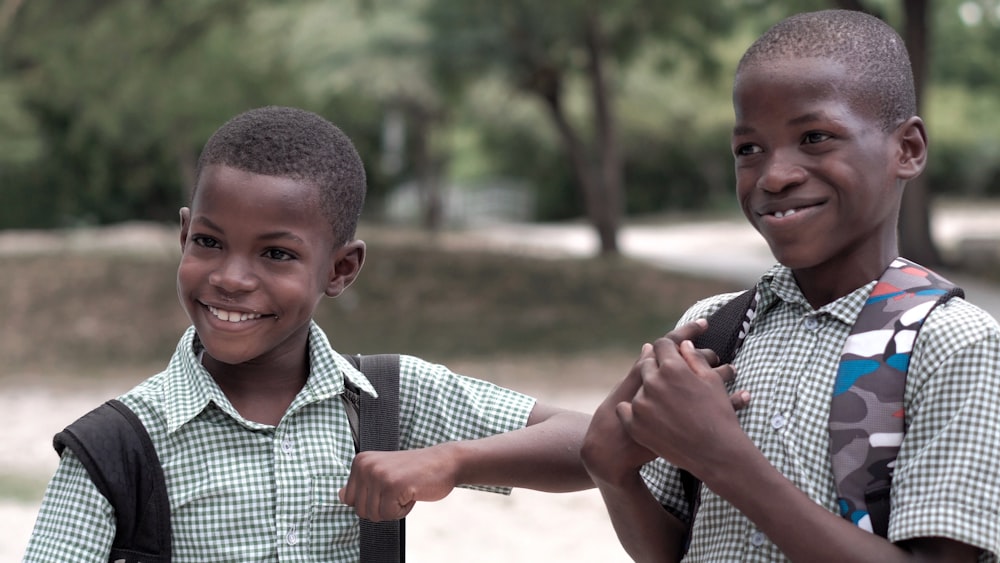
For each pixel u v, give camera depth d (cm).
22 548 486
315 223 188
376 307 1405
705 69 1591
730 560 171
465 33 1487
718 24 1471
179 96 1486
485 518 550
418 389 207
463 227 3412
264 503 189
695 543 180
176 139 1839
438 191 2958
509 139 3506
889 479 162
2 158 1964
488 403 211
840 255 175
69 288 1516
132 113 1596
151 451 184
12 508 561
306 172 187
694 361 168
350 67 1645
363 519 194
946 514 153
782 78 170
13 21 1251
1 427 822
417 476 183
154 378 196
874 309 171
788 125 170
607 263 1664
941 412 159
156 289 1517
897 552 155
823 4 1276
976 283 1424
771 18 1380
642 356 175
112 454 180
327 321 1344
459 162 4250
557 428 201
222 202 183
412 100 2466
